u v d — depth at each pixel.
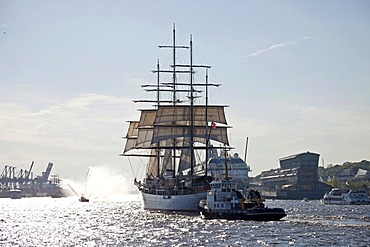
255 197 165.88
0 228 167.38
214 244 112.44
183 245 112.69
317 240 114.56
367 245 107.50
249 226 142.88
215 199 165.50
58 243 124.31
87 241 126.56
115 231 147.88
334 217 183.12
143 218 192.12
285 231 131.00
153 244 116.00
